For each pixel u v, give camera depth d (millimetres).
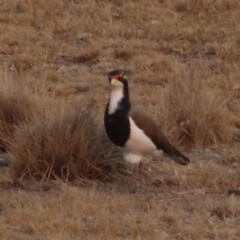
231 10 27203
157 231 13750
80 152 16281
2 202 14680
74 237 13430
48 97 19703
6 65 22156
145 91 21578
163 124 18719
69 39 25141
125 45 24672
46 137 16328
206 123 18812
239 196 15523
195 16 26859
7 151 17156
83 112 16828
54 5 26844
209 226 14047
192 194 15531
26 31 25172
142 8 27188
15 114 17781
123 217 14195
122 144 15594
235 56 24406
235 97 21562
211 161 17547
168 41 25328
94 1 27375
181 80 20094
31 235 13484
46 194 15273
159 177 16469
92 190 15414
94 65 23625
